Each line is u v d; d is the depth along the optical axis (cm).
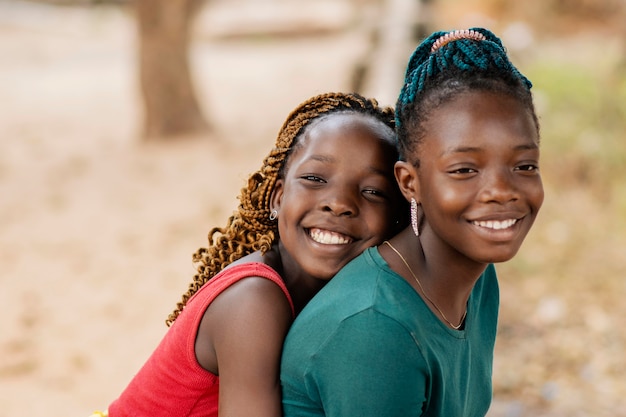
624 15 1188
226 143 1025
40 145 1056
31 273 669
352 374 151
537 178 154
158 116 1050
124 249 716
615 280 613
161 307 605
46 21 1970
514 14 1457
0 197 862
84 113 1224
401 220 187
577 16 1453
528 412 443
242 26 1803
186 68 1052
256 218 199
